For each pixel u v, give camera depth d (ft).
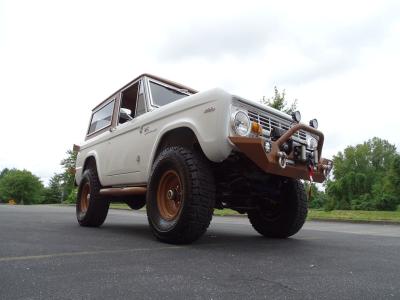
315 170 14.12
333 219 39.01
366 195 165.89
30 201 303.89
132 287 6.88
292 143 12.87
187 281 7.37
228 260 9.66
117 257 9.78
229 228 21.67
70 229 17.46
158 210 13.30
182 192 12.15
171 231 12.22
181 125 13.12
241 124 11.95
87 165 21.81
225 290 6.79
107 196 18.90
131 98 19.02
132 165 16.31
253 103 12.73
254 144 11.34
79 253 10.30
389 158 214.07
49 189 291.17
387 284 7.63
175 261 9.36
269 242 14.10
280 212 15.58
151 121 15.24
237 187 14.25
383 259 10.71
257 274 8.11
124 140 17.35
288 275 8.12
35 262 8.95
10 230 15.81
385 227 29.45
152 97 17.06
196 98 12.89
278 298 6.39
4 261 9.01
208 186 12.04
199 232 12.00
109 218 30.40
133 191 15.69
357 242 14.98
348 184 176.65
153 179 13.48
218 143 11.68
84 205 20.30
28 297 6.25
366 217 41.24
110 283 7.13
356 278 8.08
